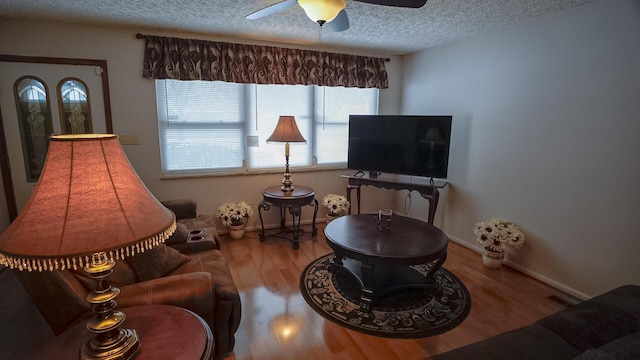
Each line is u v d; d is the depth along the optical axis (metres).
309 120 4.18
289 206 3.39
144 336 1.23
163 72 3.31
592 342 1.33
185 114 3.59
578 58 2.48
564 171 2.63
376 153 3.89
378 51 4.20
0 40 2.86
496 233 2.97
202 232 2.58
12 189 3.09
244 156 3.90
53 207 0.94
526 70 2.87
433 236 2.50
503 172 3.14
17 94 2.98
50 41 2.99
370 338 2.08
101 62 3.15
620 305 1.53
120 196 1.02
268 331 2.13
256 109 3.88
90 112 3.20
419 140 3.60
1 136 2.99
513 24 2.94
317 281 2.79
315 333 2.12
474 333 2.14
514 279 2.86
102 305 1.10
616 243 2.34
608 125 2.34
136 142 3.39
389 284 2.66
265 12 2.18
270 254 3.34
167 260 1.95
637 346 1.01
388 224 2.67
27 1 2.45
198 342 1.21
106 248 0.92
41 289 1.35
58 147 0.98
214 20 2.94
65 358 1.11
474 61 3.38
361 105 4.43
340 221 2.84
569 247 2.63
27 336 2.11
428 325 2.21
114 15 2.79
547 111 2.72
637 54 2.16
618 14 2.24
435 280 2.69
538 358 1.24
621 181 2.29
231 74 3.57
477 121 3.38
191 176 3.66
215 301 1.76
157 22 3.00
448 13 2.67
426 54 4.04
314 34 3.39
